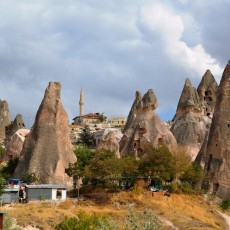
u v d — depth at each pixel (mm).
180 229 52500
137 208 59656
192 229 51938
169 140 86188
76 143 131875
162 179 66312
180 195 66188
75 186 71375
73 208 58875
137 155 86250
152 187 66125
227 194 70312
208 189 71688
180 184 69000
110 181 66500
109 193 63656
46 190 63531
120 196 62688
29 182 69812
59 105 77250
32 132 76125
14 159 81188
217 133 74812
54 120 76125
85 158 76562
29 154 74250
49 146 74062
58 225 43531
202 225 55094
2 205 58469
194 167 72500
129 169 66750
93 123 181125
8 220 38531
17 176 73188
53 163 72688
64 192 64312
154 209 59812
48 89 78188
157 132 86688
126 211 56562
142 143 86062
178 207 62500
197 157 80938
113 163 65562
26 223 49500
